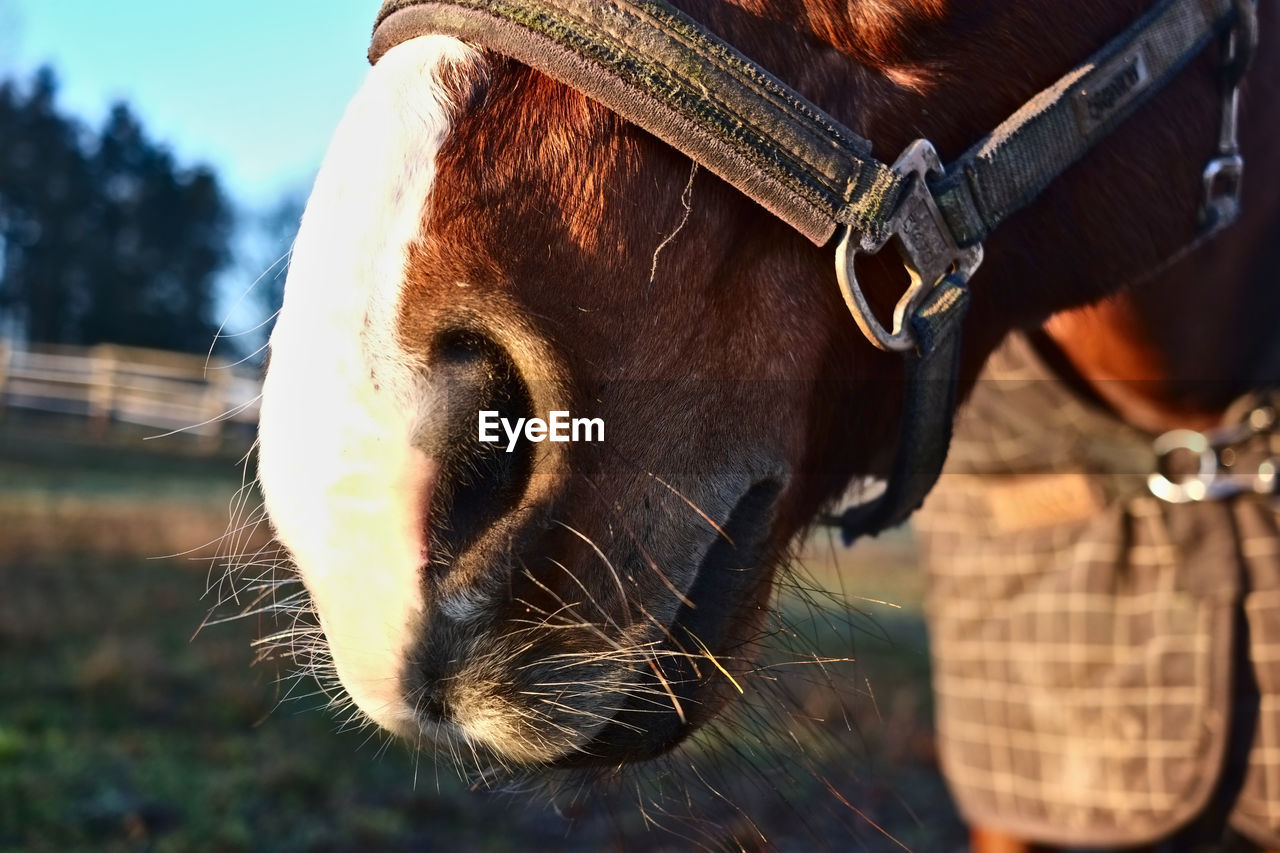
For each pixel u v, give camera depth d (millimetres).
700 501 409
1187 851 702
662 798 521
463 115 391
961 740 764
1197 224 537
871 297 459
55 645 1710
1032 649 719
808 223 420
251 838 1140
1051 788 710
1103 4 487
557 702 392
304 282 389
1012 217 502
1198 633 661
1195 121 525
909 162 437
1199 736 654
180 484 4258
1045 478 720
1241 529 665
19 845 1042
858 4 445
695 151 402
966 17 459
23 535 2664
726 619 425
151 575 2322
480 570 378
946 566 780
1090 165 506
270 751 1384
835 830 1345
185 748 1354
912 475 499
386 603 376
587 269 390
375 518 374
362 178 388
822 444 475
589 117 397
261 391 445
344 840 1175
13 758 1236
